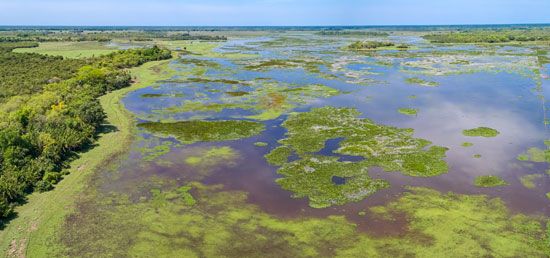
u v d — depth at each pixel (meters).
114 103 52.41
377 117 44.72
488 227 23.17
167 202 26.70
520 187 27.89
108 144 37.34
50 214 25.11
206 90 59.50
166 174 30.95
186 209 25.83
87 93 53.94
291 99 52.97
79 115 40.91
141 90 60.38
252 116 45.75
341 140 37.44
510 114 45.25
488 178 29.19
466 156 33.41
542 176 29.44
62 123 38.12
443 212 24.84
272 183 29.20
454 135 38.56
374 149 35.03
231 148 35.97
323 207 25.78
